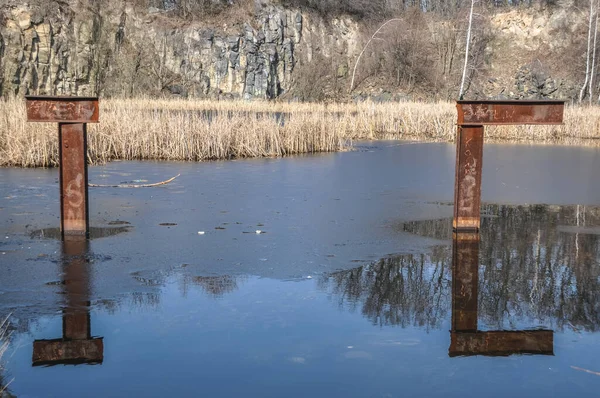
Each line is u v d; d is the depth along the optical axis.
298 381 3.82
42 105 7.14
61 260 6.39
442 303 5.31
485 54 53.97
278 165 15.23
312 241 7.35
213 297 5.35
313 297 5.39
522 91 49.75
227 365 4.03
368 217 8.81
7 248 6.84
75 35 48.69
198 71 51.47
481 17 51.50
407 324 4.82
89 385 3.76
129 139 16.69
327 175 13.41
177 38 51.69
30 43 46.53
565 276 6.14
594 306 5.30
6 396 3.62
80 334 4.52
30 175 12.82
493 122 7.56
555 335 4.66
